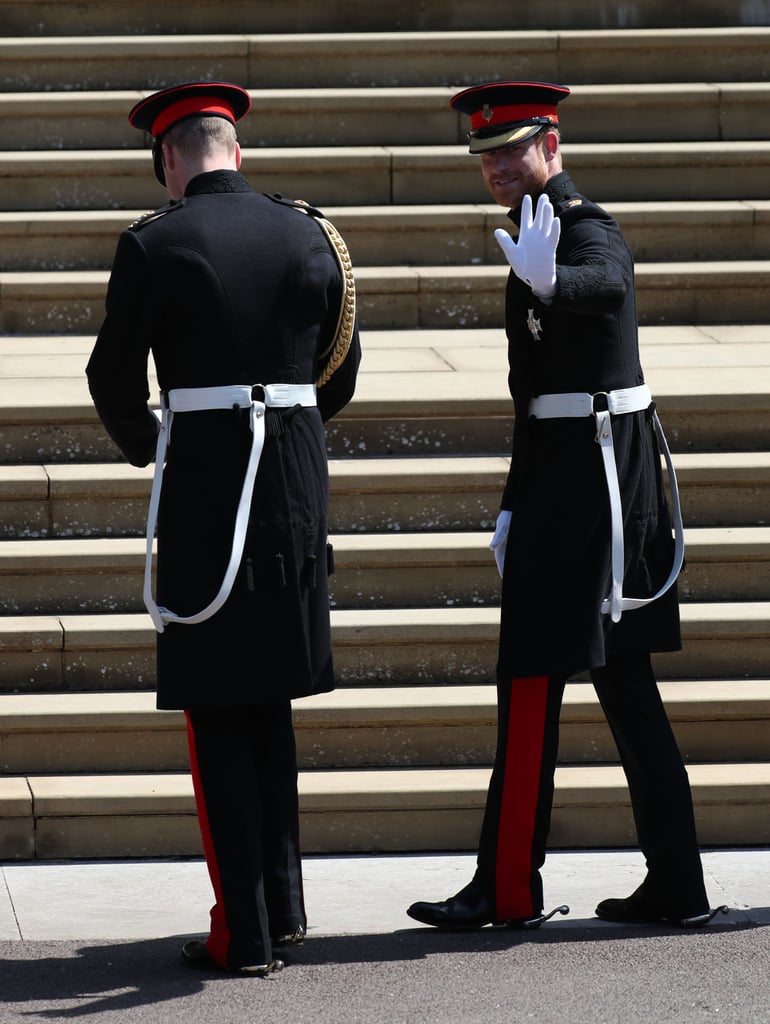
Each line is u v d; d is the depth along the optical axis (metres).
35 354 22.55
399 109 26.86
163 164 14.13
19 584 18.06
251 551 13.34
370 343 23.27
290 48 27.50
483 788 16.30
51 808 15.98
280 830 14.02
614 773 16.70
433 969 13.58
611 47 27.80
